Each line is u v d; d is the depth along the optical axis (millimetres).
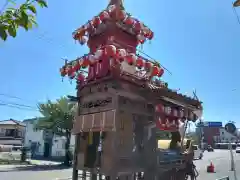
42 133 46219
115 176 7152
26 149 35750
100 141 7727
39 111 32344
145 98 8312
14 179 19422
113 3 9070
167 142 11320
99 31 8773
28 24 2398
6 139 51094
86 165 8195
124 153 7613
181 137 10898
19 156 38281
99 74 8289
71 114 31062
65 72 8711
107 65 8070
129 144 7844
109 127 7422
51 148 44625
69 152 31672
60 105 31578
